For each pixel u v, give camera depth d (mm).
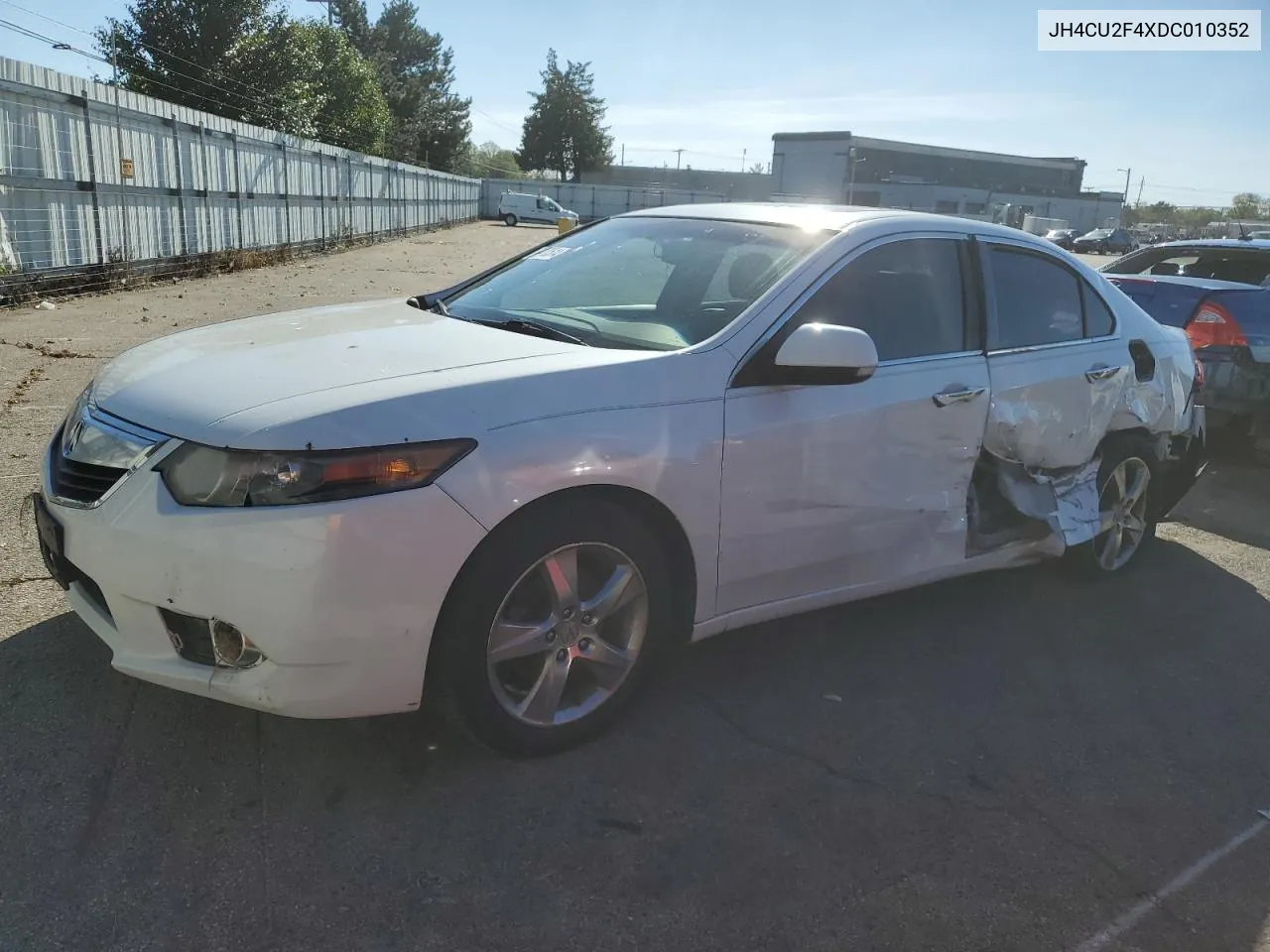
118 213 14930
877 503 3508
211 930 2211
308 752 2877
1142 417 4613
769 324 3232
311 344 3100
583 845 2590
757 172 90750
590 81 83625
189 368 2891
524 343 3139
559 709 2971
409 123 61031
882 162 78625
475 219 61312
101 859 2396
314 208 25531
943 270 3838
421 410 2564
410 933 2246
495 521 2572
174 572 2455
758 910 2408
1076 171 91375
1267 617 4488
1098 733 3383
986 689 3631
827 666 3717
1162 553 5305
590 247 4094
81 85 13609
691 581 3117
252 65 32344
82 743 2830
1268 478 7031
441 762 2887
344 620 2432
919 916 2432
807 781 2957
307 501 2391
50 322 10453
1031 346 4113
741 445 3074
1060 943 2383
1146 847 2781
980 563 4016
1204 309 7066
